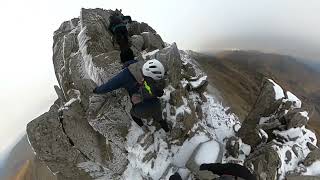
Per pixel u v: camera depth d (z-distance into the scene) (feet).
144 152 9.18
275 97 9.93
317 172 9.13
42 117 9.03
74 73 10.19
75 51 10.65
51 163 9.43
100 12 10.91
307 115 9.78
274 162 8.82
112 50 10.24
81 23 10.52
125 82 8.01
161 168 9.11
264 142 9.43
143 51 10.34
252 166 8.91
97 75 9.34
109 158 9.47
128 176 9.43
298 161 9.28
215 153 8.89
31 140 9.05
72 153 9.34
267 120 9.91
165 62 9.50
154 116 8.56
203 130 9.58
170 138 9.25
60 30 11.96
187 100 9.60
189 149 9.20
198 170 8.64
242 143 9.50
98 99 9.12
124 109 9.29
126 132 9.29
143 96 7.96
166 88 9.52
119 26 9.68
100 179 9.66
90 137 9.34
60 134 9.10
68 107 9.20
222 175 6.38
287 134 9.53
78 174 9.66
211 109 10.35
